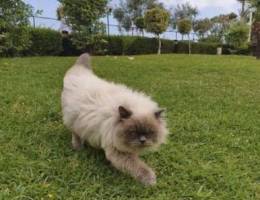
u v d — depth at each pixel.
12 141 0.67
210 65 1.93
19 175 0.55
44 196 0.51
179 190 0.55
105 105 0.57
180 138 0.74
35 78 1.23
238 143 0.73
